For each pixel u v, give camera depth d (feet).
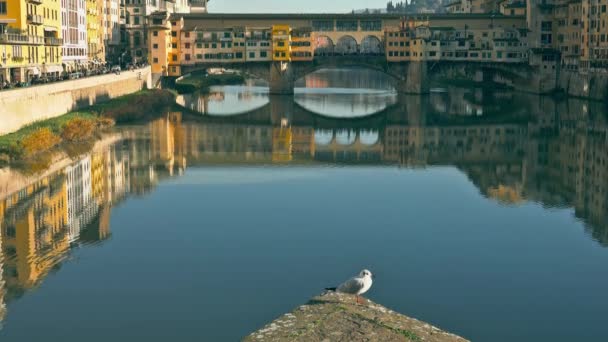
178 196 235.20
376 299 147.23
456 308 143.23
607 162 306.96
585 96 593.83
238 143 363.56
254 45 649.20
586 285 156.35
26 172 258.57
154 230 193.77
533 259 173.37
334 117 487.20
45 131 294.87
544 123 442.91
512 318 138.72
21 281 153.69
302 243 184.34
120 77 494.18
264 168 293.64
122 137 362.53
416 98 626.64
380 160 318.86
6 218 200.54
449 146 359.87
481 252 178.60
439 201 233.55
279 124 448.24
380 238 189.67
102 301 144.25
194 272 161.58
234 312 139.95
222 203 226.38
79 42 538.47
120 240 183.93
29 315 136.87
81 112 380.99
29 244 177.99
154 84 628.69
